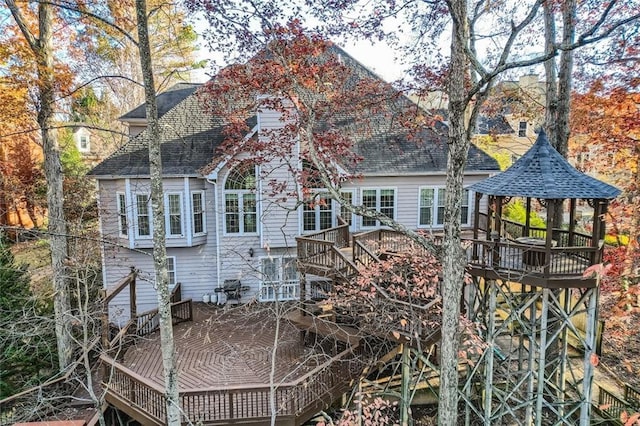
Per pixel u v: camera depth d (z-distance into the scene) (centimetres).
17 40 1348
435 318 1105
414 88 1429
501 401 1139
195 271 1788
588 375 1042
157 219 864
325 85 1302
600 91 1563
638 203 1579
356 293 1191
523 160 1159
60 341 1280
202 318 1633
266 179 1691
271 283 1093
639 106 1476
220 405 1015
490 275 1084
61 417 1157
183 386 1121
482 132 2484
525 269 1044
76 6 1145
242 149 1554
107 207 1719
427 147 1858
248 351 1242
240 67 1234
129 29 1489
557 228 1326
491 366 1106
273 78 1160
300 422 1023
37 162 2455
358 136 1822
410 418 1190
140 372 1209
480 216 1736
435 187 1820
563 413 1174
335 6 1089
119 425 1214
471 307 1262
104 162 1697
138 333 1429
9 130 1900
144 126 1916
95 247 1438
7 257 1362
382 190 1794
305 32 1123
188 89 2164
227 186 1722
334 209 1767
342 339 1206
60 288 1309
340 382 1149
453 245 876
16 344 1184
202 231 1764
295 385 1004
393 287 1182
